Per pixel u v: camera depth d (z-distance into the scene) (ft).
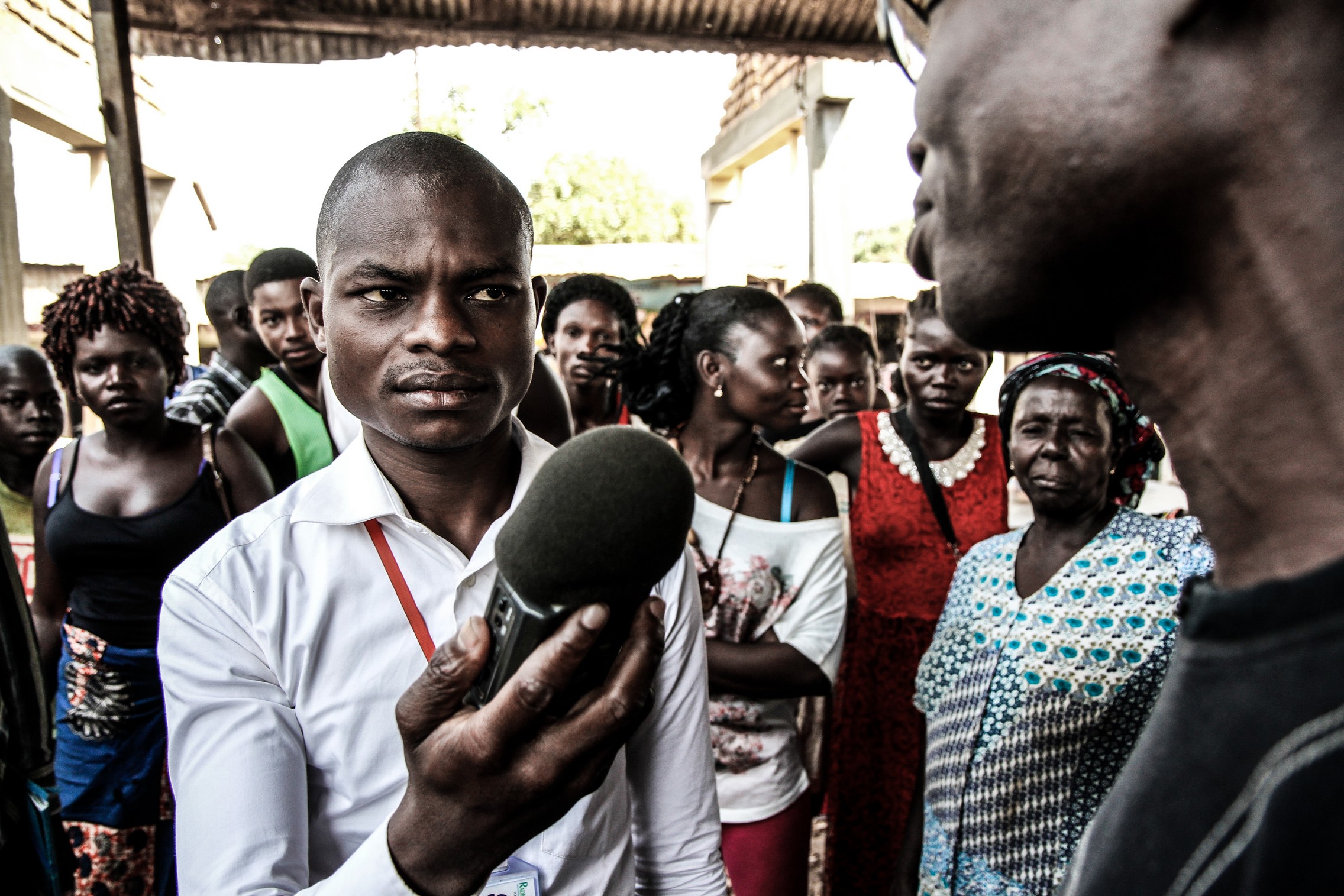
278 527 3.72
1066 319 1.72
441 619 3.70
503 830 2.46
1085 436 5.54
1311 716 1.28
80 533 7.91
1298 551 1.44
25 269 35.76
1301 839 1.21
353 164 3.62
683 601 4.16
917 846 6.37
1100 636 5.15
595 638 2.29
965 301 1.74
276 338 10.35
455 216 3.44
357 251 3.45
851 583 9.41
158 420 8.34
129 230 14.60
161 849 8.19
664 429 7.91
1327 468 1.40
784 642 6.91
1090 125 1.47
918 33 1.98
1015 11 1.57
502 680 2.44
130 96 14.69
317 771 3.63
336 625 3.61
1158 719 1.65
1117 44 1.45
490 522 3.98
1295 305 1.38
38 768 6.26
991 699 5.41
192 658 3.49
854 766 8.63
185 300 28.94
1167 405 1.67
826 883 8.74
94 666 7.95
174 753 3.48
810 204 25.50
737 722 6.98
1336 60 1.34
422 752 2.44
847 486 9.58
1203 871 1.38
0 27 18.11
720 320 7.19
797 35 21.61
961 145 1.67
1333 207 1.33
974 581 5.96
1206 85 1.40
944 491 8.72
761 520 7.22
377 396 3.56
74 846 7.92
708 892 4.15
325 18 18.92
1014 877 5.25
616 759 4.00
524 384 3.82
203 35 18.84
